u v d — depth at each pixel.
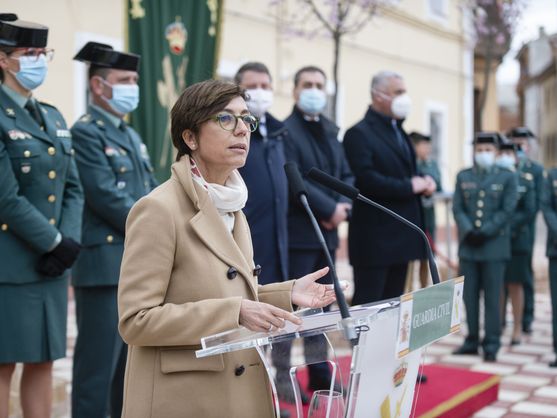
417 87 13.92
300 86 4.35
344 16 8.77
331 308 4.82
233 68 9.97
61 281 3.20
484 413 4.31
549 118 23.30
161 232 1.92
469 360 5.67
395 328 1.88
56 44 7.58
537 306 8.27
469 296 5.81
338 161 4.45
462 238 5.78
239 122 2.00
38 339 3.09
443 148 14.77
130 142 3.84
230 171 2.06
